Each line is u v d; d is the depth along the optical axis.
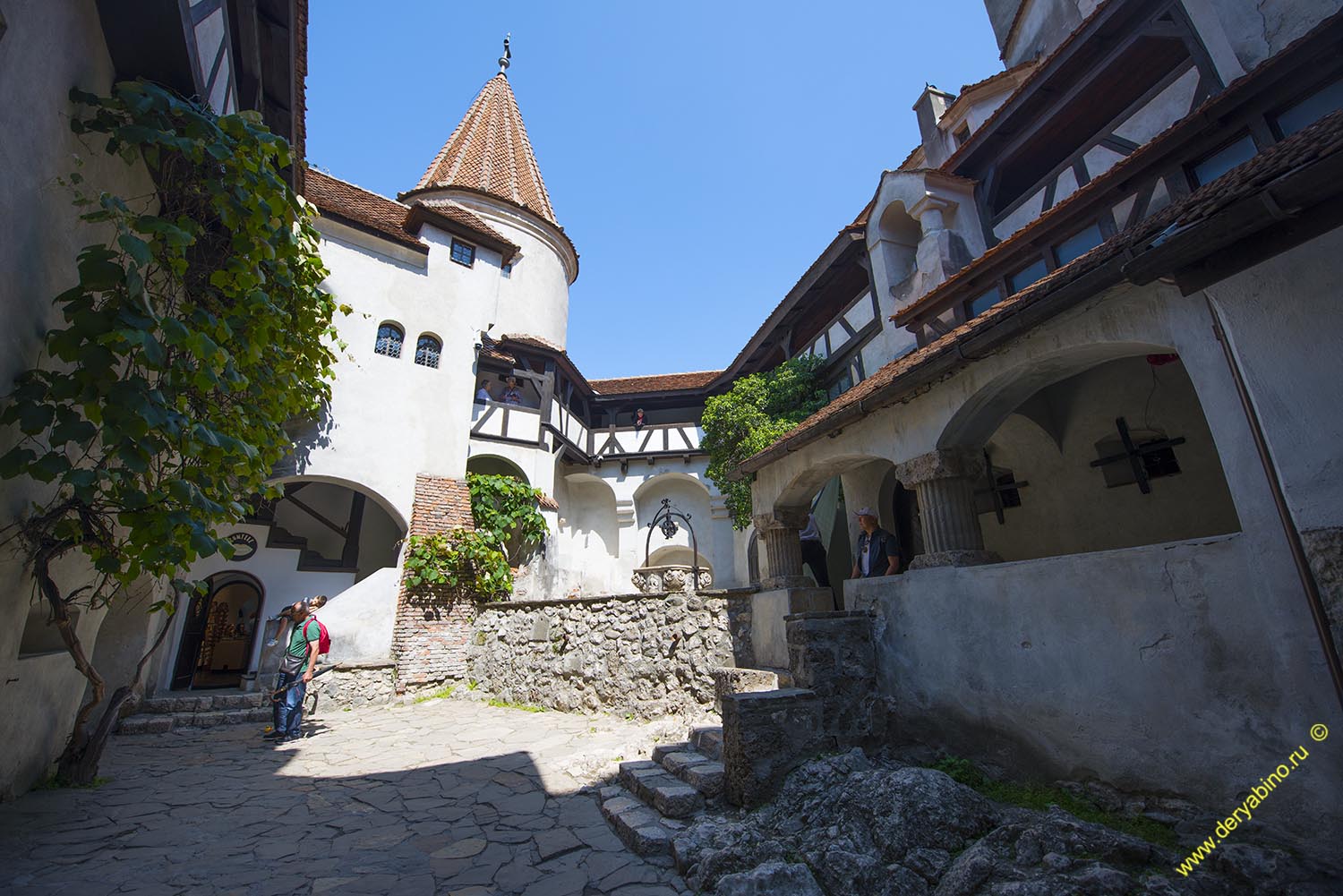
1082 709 3.74
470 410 13.20
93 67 3.85
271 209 4.28
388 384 12.06
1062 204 7.22
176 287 4.42
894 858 3.20
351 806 4.92
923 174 10.06
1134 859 2.88
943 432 5.08
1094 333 3.91
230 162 3.95
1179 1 7.26
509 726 8.01
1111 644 3.63
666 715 7.26
